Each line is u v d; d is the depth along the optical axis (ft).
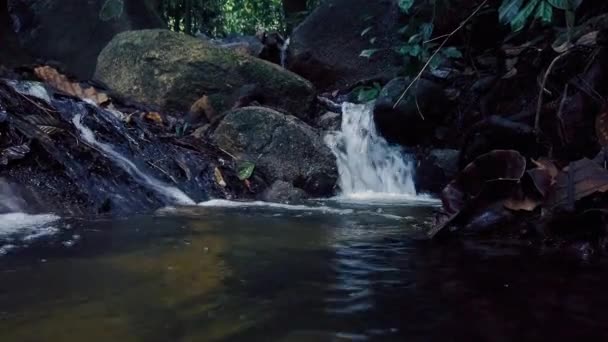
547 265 6.56
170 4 44.62
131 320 4.43
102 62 22.21
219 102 20.54
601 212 7.66
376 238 8.48
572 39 14.57
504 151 8.95
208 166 15.67
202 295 5.16
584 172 8.10
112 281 5.58
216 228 9.20
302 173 16.99
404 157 20.74
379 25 29.19
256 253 7.13
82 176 11.71
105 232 8.48
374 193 19.12
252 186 15.92
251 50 31.24
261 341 4.02
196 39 21.88
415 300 5.07
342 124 21.45
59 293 5.15
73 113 14.23
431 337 4.14
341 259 6.85
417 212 12.62
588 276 6.02
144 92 20.79
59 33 29.94
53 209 10.31
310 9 42.96
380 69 28.60
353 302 5.00
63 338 4.03
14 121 12.01
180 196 13.50
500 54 19.10
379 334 4.19
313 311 4.72
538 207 8.45
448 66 22.02
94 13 29.55
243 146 17.04
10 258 6.55
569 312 4.73
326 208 13.20
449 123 20.27
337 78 29.40
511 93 17.78
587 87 12.01
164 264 6.36
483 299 5.12
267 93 21.53
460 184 9.20
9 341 3.98
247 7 54.85
